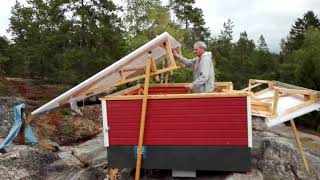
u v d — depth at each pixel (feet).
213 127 14.01
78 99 15.79
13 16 77.10
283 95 18.37
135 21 46.06
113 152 14.90
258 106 15.62
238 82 88.79
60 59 52.39
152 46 14.47
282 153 19.01
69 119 31.58
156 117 14.39
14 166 18.25
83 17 47.91
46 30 65.87
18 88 47.26
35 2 73.97
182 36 46.42
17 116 20.99
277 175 17.38
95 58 46.88
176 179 15.07
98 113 34.78
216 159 14.03
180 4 69.36
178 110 14.23
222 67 88.28
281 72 68.44
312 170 18.11
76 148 22.85
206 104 14.01
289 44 113.50
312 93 15.37
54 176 18.10
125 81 15.16
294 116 15.12
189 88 16.24
